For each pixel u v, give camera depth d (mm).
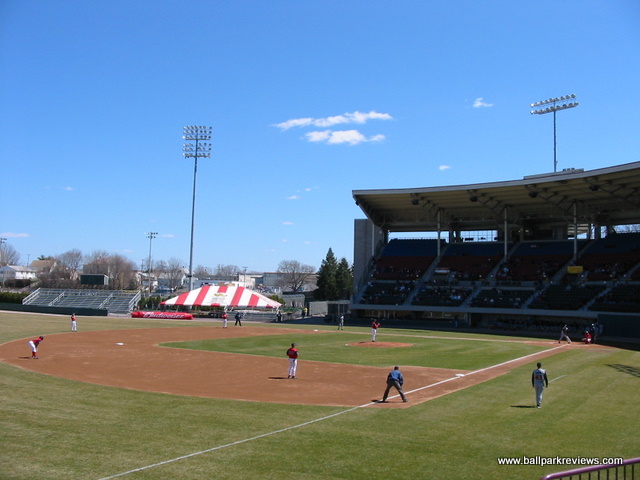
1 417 17359
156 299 95312
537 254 72938
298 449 14539
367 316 77062
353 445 14953
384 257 83812
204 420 17703
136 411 18891
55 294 94562
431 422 17656
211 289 78062
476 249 79375
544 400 21344
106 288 146250
